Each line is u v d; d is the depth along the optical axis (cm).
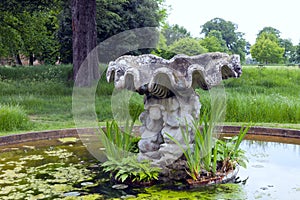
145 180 355
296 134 606
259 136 620
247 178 383
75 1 1213
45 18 1839
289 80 1403
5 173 397
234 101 774
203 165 375
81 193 332
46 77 1588
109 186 352
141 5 1870
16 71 1725
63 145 552
